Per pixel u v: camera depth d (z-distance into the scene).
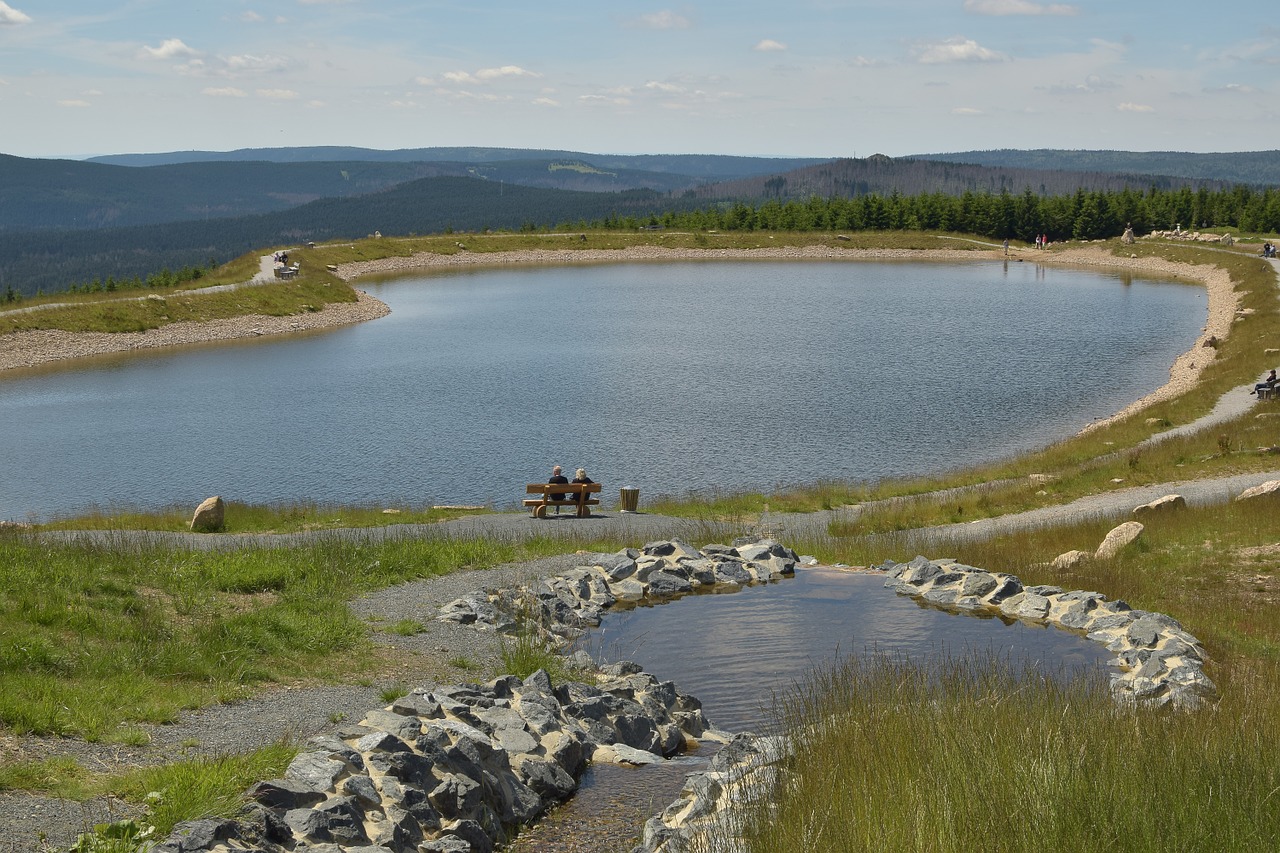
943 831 8.44
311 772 10.20
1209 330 75.69
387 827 9.88
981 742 10.22
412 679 14.66
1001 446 43.94
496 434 47.69
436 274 135.25
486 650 16.44
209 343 80.69
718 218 178.75
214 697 13.00
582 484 30.28
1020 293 109.62
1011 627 18.72
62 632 14.52
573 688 14.41
